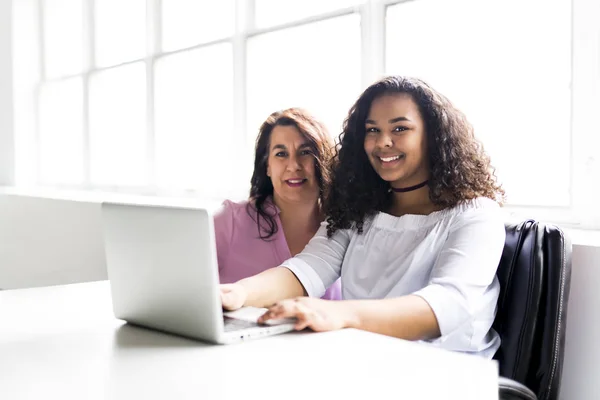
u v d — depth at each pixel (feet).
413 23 7.78
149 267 3.64
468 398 2.61
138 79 12.80
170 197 11.85
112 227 3.85
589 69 6.07
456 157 5.18
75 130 14.75
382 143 5.26
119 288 3.89
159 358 3.18
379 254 5.32
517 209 6.82
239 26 10.15
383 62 8.09
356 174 5.61
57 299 4.61
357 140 5.57
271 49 9.75
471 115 7.23
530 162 6.76
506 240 5.03
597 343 5.09
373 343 3.41
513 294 4.83
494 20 6.99
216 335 3.38
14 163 15.42
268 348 3.33
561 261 4.73
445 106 5.26
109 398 2.62
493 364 3.06
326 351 3.25
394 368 2.98
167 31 11.85
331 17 8.79
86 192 13.60
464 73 7.29
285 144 6.15
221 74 10.86
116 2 13.23
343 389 2.69
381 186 5.62
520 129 6.82
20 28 15.19
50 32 15.24
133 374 2.93
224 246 6.37
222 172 11.03
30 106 15.51
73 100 14.70
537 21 6.63
